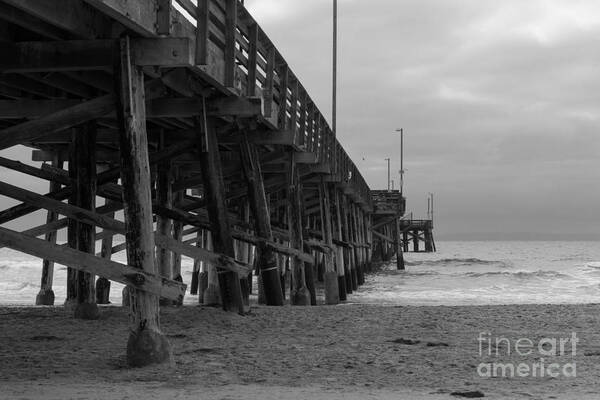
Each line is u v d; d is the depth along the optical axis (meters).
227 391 6.34
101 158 15.68
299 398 6.12
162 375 7.00
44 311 12.68
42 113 10.69
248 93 11.34
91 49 7.29
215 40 10.21
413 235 91.56
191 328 10.46
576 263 68.00
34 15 6.54
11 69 7.38
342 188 27.50
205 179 11.41
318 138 19.34
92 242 11.23
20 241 6.66
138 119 7.23
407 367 7.90
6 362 7.58
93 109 7.27
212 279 15.53
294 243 17.45
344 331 10.64
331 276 21.05
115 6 6.34
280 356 8.41
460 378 7.35
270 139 14.04
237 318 11.48
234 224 16.72
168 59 7.24
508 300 24.44
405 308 13.83
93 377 6.84
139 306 7.27
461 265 58.78
